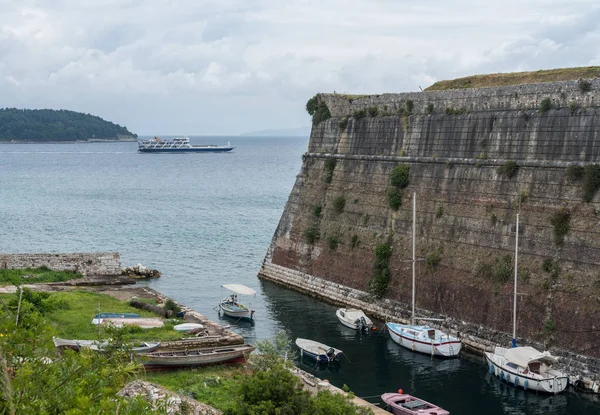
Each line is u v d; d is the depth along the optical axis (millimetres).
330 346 64125
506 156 64438
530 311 58688
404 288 71188
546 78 71625
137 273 90312
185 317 66438
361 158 81438
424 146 73438
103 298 72250
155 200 182875
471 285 64188
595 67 69062
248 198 188625
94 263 87188
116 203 175250
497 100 66188
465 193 67500
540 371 53906
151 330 60688
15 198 185000
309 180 89688
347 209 81750
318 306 77938
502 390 53812
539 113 62031
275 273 90062
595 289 55000
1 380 25031
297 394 39625
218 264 100438
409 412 47875
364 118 82438
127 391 39219
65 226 135750
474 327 63000
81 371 28203
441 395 52969
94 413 23766
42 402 25484
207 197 191000
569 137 59500
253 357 53594
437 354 60656
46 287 76938
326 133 88688
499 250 62906
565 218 58375
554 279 57844
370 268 75938
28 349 27297
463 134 69000
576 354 54812
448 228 68375
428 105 73688
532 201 61188
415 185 73250
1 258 83750
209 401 46094
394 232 74688
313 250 85000
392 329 65000
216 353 54094
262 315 74188
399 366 59094
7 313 30016
